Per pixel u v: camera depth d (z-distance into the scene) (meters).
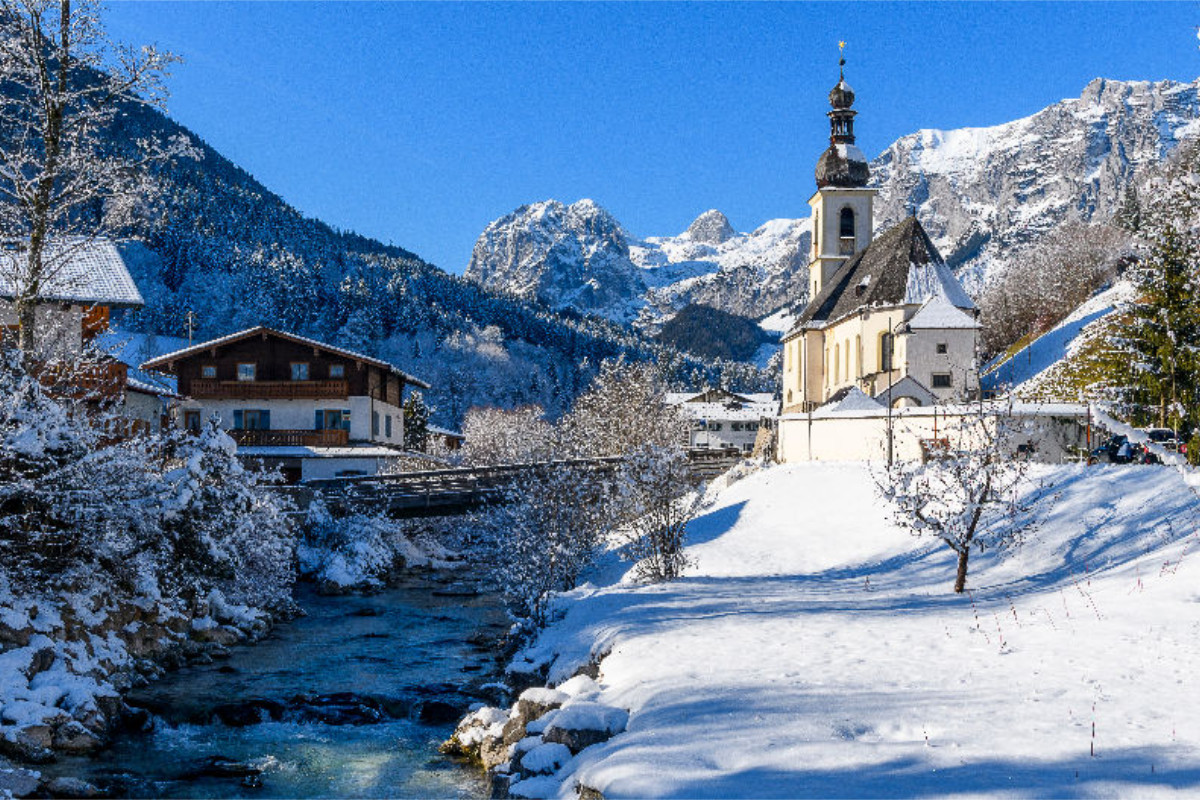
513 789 11.37
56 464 19.88
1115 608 15.83
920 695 11.80
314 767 15.07
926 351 57.66
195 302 196.38
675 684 13.01
